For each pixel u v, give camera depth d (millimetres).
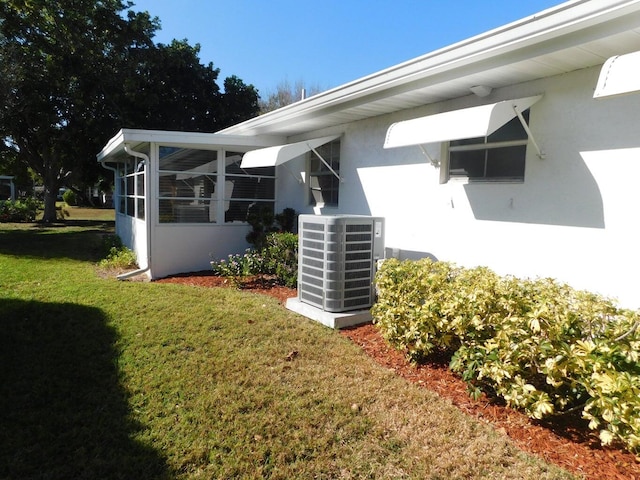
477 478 2990
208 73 25344
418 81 6027
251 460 3182
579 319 3793
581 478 2969
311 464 3143
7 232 19312
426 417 3738
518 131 5664
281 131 10375
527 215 5543
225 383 4328
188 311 6652
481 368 3834
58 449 3277
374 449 3316
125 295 7652
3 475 2979
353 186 8734
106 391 4152
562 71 5086
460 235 6445
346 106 7465
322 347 5293
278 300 7562
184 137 9742
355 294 6445
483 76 5344
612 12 3797
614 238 4684
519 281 4648
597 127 4809
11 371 4559
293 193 10852
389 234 7809
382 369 4707
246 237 10500
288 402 3969
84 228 22000
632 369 3525
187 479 2979
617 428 3045
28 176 35312
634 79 3500
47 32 20812
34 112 20984
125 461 3139
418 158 7141
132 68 22719
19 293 7781
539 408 3383
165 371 4574
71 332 5707
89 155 23016
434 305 4594
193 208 10266
